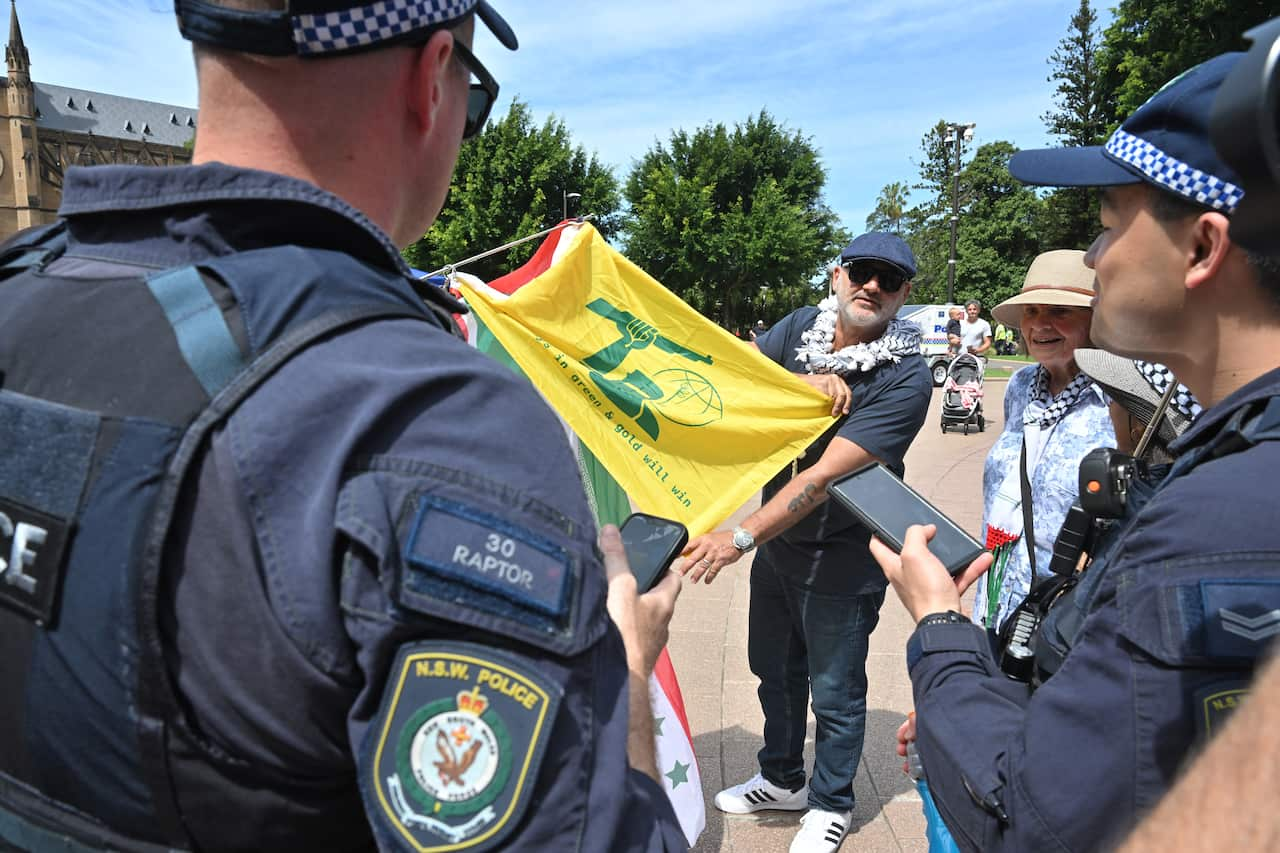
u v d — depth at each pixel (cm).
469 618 72
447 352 83
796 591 299
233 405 75
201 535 74
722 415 282
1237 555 87
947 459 978
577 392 272
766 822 321
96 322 83
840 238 4719
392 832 69
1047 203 4259
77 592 75
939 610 142
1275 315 104
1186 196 106
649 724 94
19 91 7012
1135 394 193
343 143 93
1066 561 155
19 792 83
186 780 76
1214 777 51
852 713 298
